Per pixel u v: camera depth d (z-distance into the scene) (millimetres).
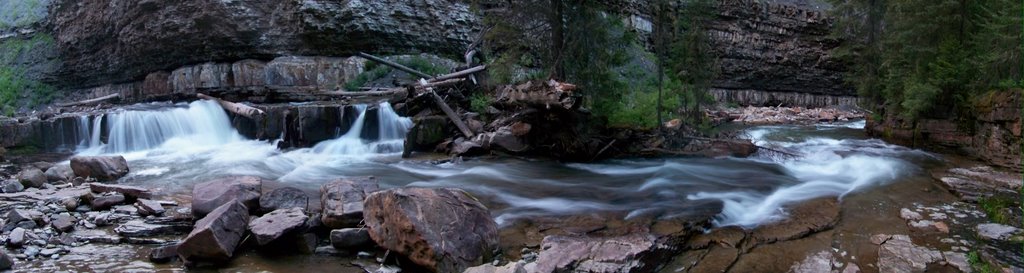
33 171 9211
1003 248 5957
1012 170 10500
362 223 6078
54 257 5512
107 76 29047
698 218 7074
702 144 13727
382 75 21875
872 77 20031
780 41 39312
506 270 4723
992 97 11453
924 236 6520
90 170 9945
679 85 14805
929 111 14438
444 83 16062
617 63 14516
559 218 7305
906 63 15438
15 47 33000
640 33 28922
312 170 11297
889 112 17062
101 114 15180
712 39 15312
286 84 22094
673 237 6184
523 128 12805
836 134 20359
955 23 13211
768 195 8914
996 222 7070
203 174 10789
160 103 20578
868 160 12445
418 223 5297
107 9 26750
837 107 39875
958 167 11383
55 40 32375
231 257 5461
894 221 7238
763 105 38750
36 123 14688
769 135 20000
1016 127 10500
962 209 7855
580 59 13781
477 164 11844
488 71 16828
